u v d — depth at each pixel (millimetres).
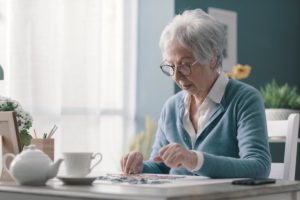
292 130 2383
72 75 3773
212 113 2281
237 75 4016
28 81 3506
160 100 4371
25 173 1639
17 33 3490
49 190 1516
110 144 4109
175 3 4352
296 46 5680
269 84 5039
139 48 4406
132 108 4301
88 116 3820
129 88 4270
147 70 4395
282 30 5500
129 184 1673
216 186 1606
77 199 1456
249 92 2244
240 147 2113
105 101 4113
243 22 5023
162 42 2275
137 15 4402
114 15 4195
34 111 3543
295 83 5648
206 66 2244
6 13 3500
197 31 2182
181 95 2463
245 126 2145
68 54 3768
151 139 4266
